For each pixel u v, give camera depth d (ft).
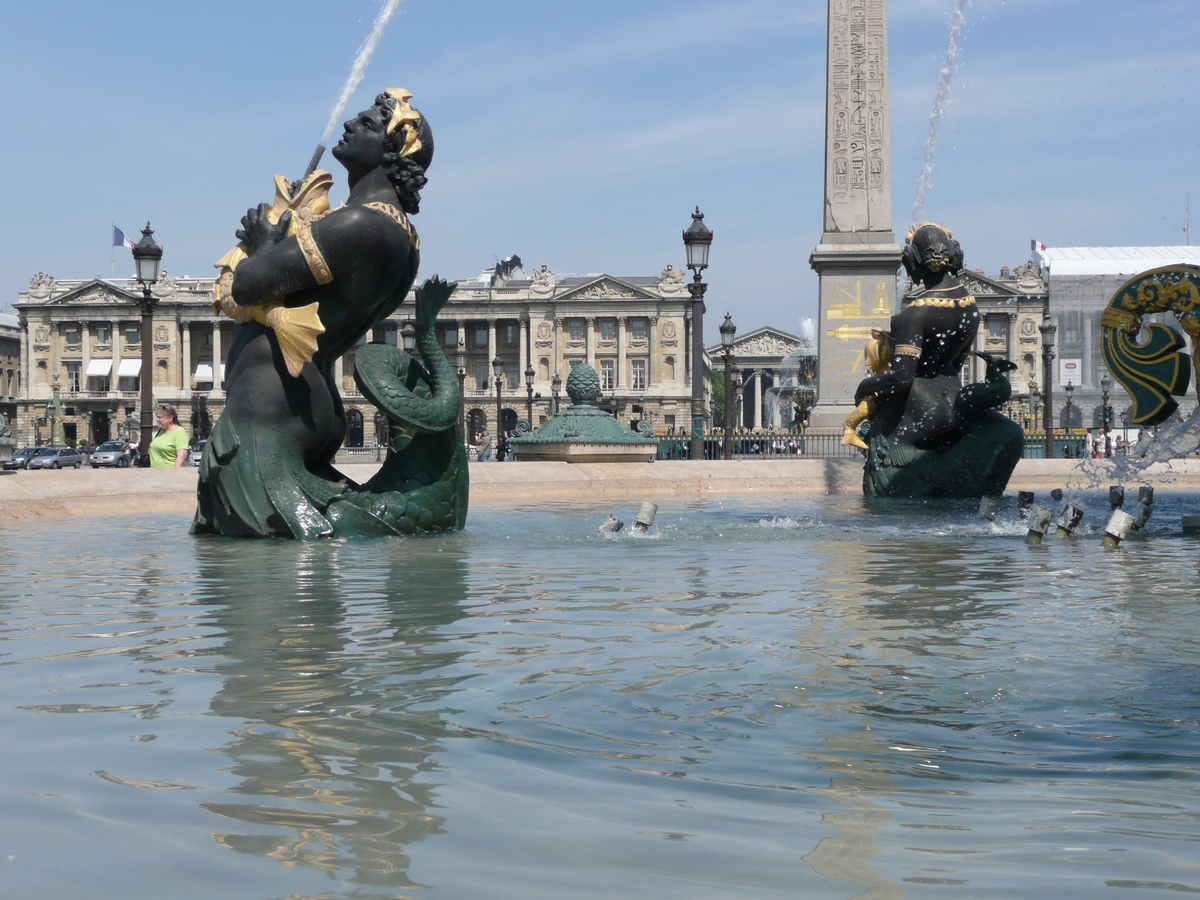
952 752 9.61
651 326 419.95
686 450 107.76
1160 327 34.63
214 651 14.02
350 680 12.30
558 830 7.64
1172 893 6.64
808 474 60.13
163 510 42.65
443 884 6.75
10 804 8.18
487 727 10.35
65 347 435.12
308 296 30.14
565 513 42.04
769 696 11.53
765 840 7.47
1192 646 14.24
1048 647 14.14
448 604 18.06
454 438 32.76
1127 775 8.98
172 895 6.59
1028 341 384.47
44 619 16.60
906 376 47.91
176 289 426.51
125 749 9.59
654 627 15.75
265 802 8.21
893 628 15.66
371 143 30.71
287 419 30.35
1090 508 43.24
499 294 429.79
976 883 6.78
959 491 47.91
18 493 38.63
